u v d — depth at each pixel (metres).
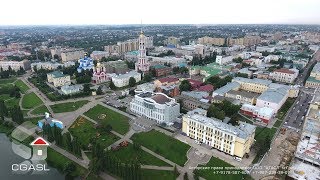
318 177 158.12
